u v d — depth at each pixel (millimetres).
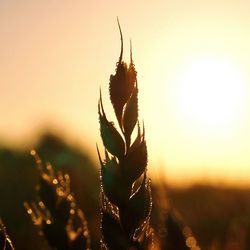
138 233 1407
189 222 5336
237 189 5965
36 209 1644
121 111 1436
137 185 1419
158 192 1587
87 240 1621
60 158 5137
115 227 1386
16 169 8617
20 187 7992
